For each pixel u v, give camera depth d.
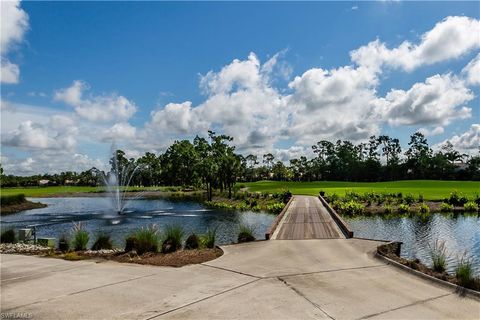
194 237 14.22
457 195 35.94
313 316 6.42
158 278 9.20
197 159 68.81
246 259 11.23
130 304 7.24
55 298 7.71
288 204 31.95
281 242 14.30
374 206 35.19
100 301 7.45
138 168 110.69
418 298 7.36
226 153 56.91
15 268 10.80
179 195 71.50
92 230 26.86
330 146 128.12
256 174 140.12
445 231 22.81
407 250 17.42
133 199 62.28
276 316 6.44
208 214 36.72
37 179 135.25
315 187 70.00
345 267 9.98
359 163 119.31
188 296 7.66
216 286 8.34
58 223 31.75
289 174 130.25
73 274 9.84
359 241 14.29
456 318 6.32
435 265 9.62
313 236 15.82
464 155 107.31
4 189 103.88
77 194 80.31
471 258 15.37
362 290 7.89
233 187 63.22
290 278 8.89
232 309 6.83
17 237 17.91
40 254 13.27
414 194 42.66
